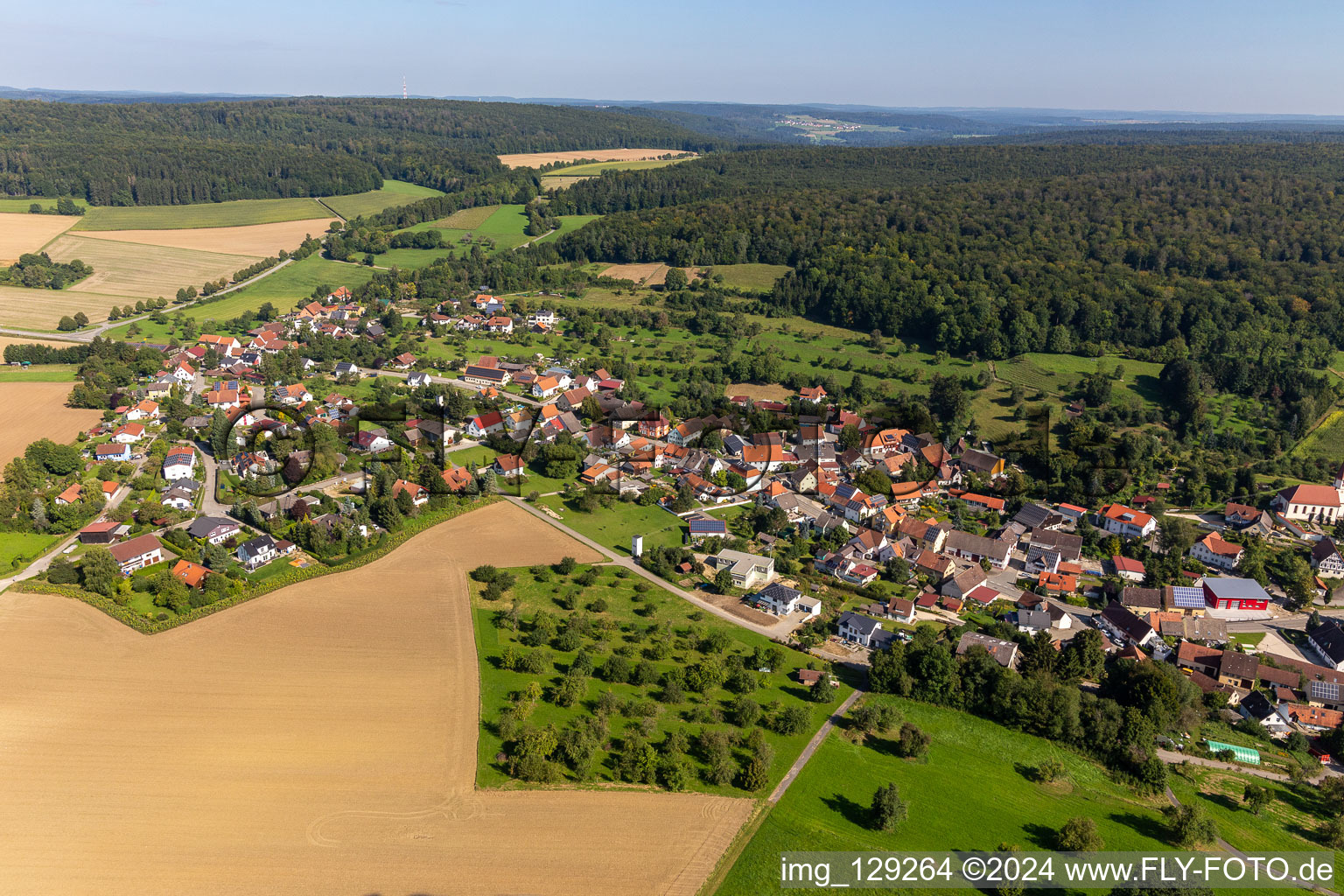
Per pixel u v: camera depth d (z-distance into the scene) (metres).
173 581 132.75
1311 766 107.69
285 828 88.31
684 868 85.75
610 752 102.38
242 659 118.00
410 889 81.44
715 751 100.25
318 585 139.00
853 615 133.88
